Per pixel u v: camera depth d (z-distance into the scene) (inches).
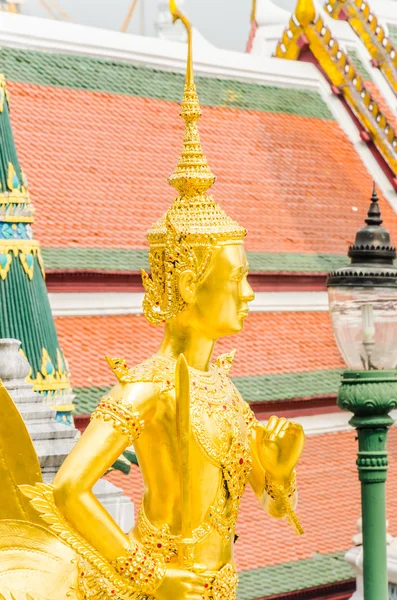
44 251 1672.0
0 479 464.8
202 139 2011.6
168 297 485.4
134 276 1710.1
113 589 471.5
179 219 485.4
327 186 2139.5
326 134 2218.3
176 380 465.4
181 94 2028.8
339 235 2070.6
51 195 1748.3
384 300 580.1
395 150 2226.9
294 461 505.7
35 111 1815.9
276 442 503.5
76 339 1631.4
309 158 2151.8
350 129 2258.9
